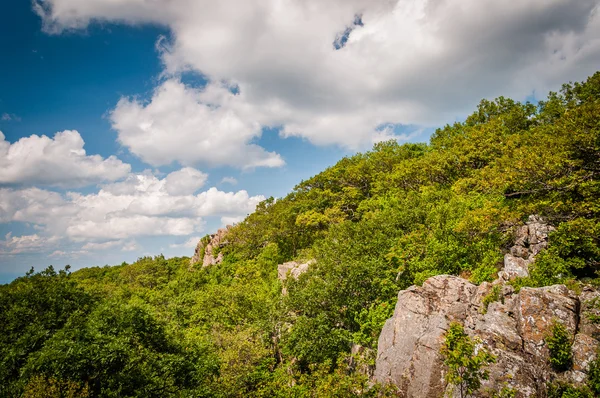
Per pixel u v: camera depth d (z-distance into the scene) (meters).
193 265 86.50
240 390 27.47
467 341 14.36
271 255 63.91
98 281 94.44
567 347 15.26
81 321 22.12
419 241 30.55
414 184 50.66
